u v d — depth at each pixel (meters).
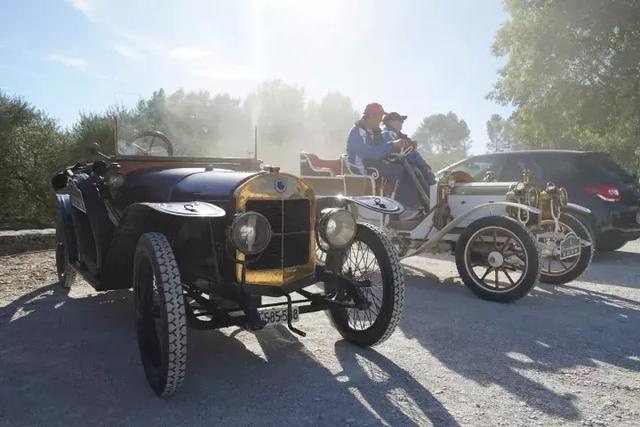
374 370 3.51
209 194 3.50
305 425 2.77
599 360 3.71
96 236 4.18
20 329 4.30
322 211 3.73
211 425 2.77
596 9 16.80
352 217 3.67
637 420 2.85
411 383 3.30
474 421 2.82
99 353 3.79
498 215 5.36
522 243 5.07
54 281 6.01
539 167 8.14
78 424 2.78
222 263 3.46
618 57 16.98
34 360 3.64
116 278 4.09
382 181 6.43
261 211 3.43
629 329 4.41
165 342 2.93
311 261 3.71
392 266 3.71
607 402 3.06
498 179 8.42
